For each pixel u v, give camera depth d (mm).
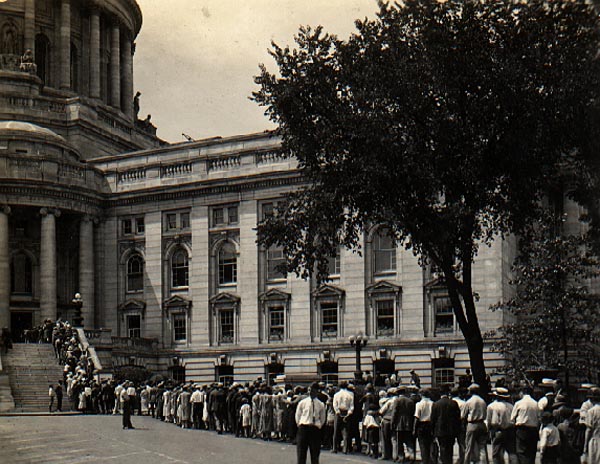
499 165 29156
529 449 21156
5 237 63562
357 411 28953
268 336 62094
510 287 56281
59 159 66250
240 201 64062
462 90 28859
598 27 27078
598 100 27156
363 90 29297
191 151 69500
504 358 51438
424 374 56125
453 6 28641
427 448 23484
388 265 58812
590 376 41938
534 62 27719
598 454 20094
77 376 48469
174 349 65312
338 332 59594
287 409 30891
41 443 29391
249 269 63156
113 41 96500
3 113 79125
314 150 30594
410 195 29688
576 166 29938
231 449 28016
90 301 67062
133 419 44219
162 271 66750
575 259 41656
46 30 91875
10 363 51812
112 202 69062
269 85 31109
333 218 30969
